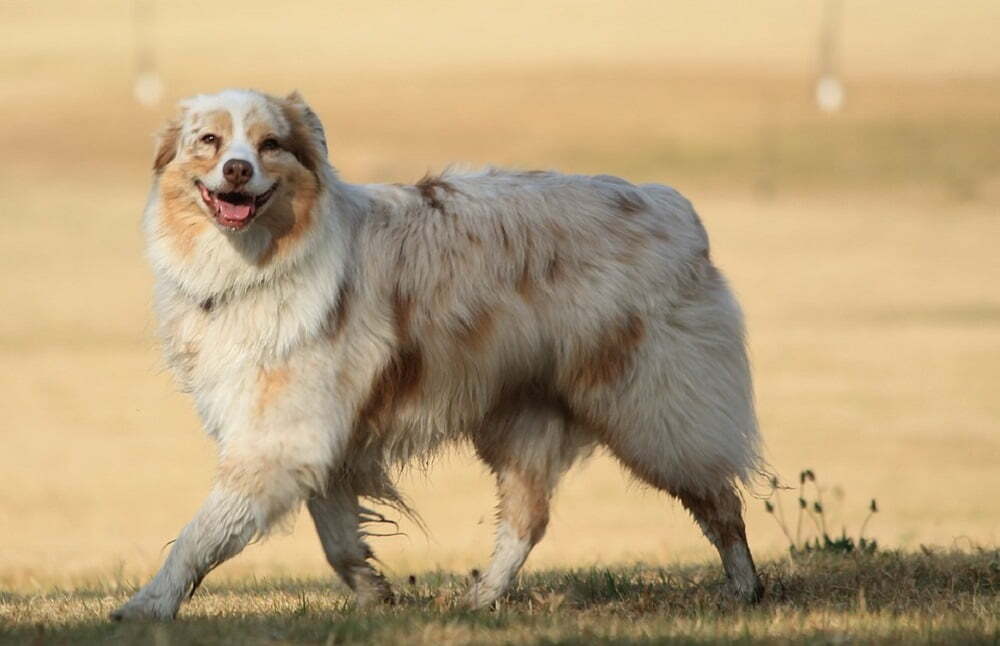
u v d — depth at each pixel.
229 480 7.84
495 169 8.98
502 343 8.48
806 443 25.05
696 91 73.31
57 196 55.53
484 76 77.38
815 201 56.84
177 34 94.50
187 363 8.12
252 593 9.74
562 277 8.55
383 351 8.23
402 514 8.95
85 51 86.75
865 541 10.88
